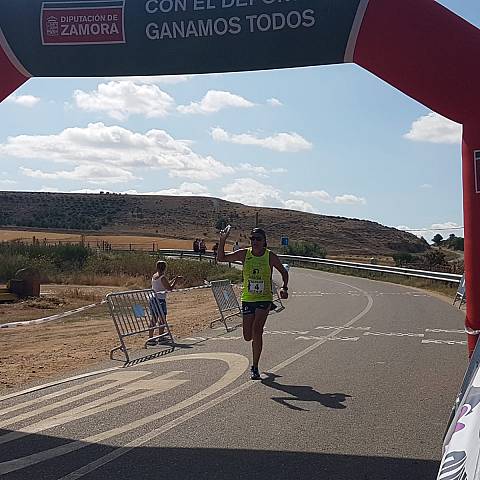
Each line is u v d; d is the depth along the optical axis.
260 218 130.50
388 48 7.67
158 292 14.29
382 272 42.41
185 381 10.02
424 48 7.55
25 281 23.67
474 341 7.81
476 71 7.54
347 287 33.06
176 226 122.94
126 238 91.44
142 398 8.92
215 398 8.90
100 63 8.20
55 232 98.56
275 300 25.03
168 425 7.62
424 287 33.16
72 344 14.36
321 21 7.62
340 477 5.98
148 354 12.78
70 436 7.24
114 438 7.15
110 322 18.75
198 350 13.16
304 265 58.03
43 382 10.13
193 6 7.82
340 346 13.47
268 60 7.98
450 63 7.55
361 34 7.64
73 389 9.54
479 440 3.27
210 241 93.19
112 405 8.55
